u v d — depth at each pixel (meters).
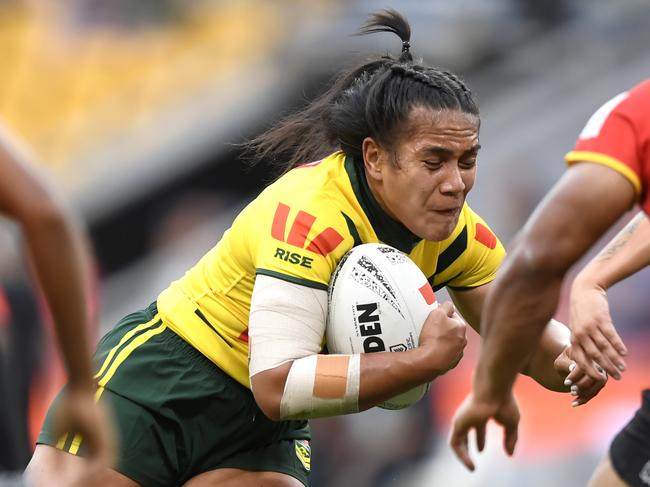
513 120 34.44
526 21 36.38
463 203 10.53
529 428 25.31
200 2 40.28
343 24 36.59
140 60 39.62
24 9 40.69
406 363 9.80
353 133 10.46
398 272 10.17
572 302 10.59
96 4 40.50
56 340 6.69
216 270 11.19
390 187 10.21
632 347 27.33
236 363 11.11
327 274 10.23
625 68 35.25
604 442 25.34
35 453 11.29
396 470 24.84
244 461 11.55
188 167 37.09
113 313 34.59
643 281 27.92
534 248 7.65
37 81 39.59
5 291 22.41
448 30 35.84
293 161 11.46
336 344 10.25
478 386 8.16
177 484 11.62
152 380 11.27
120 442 11.15
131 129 38.00
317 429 24.86
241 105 37.16
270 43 38.41
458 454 8.40
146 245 36.50
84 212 36.91
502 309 7.82
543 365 11.11
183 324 11.29
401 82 10.20
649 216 7.82
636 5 36.47
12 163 6.47
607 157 7.68
